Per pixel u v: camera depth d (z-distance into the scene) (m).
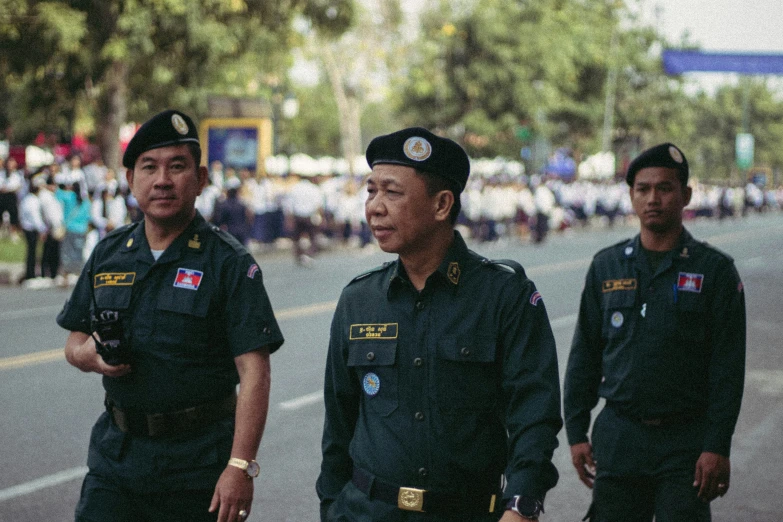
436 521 2.44
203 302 3.03
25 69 20.55
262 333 3.03
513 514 2.32
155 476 3.00
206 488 3.03
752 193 53.25
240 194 20.20
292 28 22.16
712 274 3.47
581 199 36.12
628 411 3.51
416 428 2.48
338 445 2.71
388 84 35.78
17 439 6.39
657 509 3.42
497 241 26.33
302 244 19.53
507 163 36.66
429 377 2.49
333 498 2.68
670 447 3.43
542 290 14.80
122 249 3.13
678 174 3.55
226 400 3.12
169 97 23.58
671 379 3.45
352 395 2.65
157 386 3.01
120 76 21.06
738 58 22.25
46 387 7.92
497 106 34.50
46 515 5.05
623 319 3.55
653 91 46.62
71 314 3.19
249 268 3.08
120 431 3.07
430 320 2.52
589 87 41.97
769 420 7.17
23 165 24.72
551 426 2.42
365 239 23.61
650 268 3.56
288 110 29.56
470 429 2.48
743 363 3.40
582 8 41.22
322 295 14.16
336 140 58.53
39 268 16.97
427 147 2.48
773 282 16.92
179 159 3.06
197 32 19.62
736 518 5.15
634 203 3.61
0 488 5.44
